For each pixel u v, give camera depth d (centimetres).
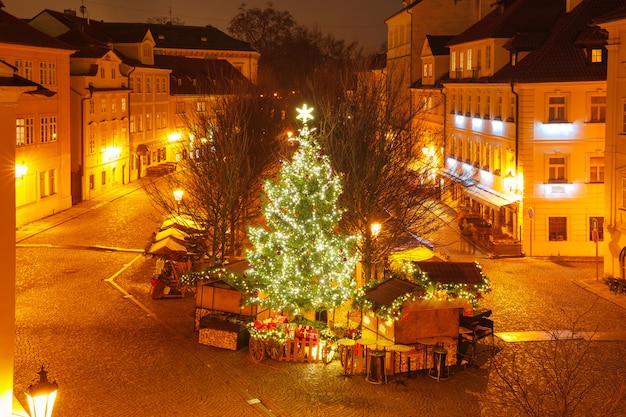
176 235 3591
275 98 6106
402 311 2264
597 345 2598
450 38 6825
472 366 2375
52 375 2220
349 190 2983
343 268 2622
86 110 6303
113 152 7000
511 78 4447
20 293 3244
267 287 2595
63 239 4594
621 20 3478
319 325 2506
